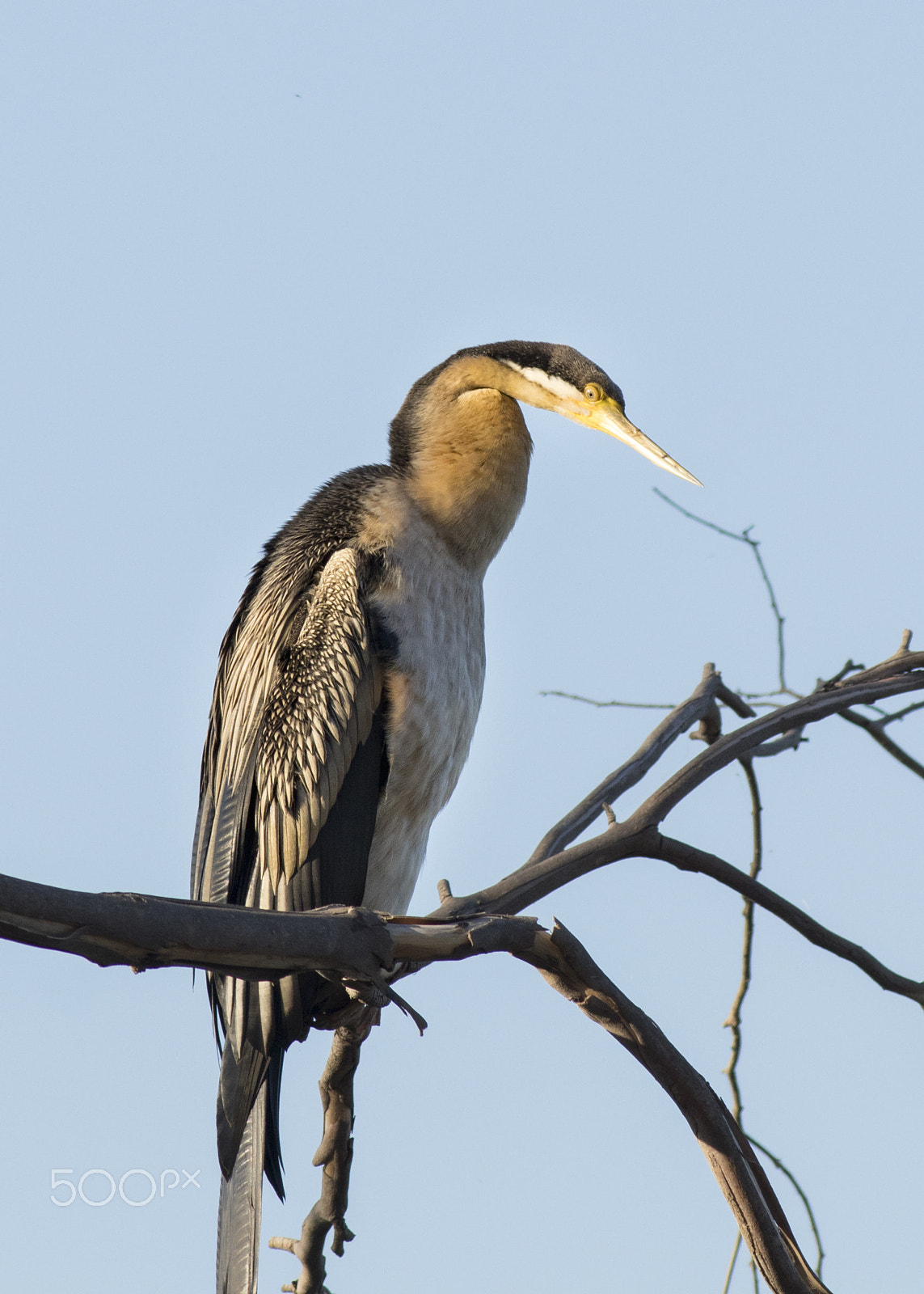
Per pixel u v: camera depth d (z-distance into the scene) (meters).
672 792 9.12
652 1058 7.54
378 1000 6.46
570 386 10.57
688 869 9.20
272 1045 8.60
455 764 10.05
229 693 10.29
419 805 9.81
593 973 7.41
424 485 10.12
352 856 9.32
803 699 10.45
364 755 9.37
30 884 4.73
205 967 5.33
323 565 9.87
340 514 10.11
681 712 10.70
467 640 10.09
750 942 11.02
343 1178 8.42
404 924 6.58
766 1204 7.91
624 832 8.81
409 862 10.00
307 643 9.51
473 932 6.76
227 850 9.68
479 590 10.34
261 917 5.42
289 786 9.27
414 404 10.73
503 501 10.18
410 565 9.77
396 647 9.53
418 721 9.58
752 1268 9.63
